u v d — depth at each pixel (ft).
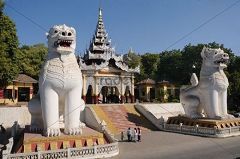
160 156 53.36
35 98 60.64
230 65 177.88
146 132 87.86
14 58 101.71
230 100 151.64
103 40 153.07
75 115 55.67
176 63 202.69
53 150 48.80
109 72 142.72
